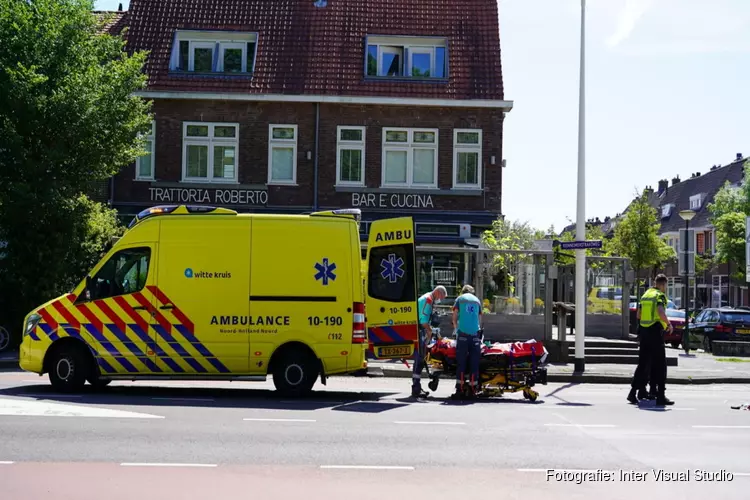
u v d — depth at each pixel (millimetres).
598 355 20938
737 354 27703
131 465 8070
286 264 13578
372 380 17703
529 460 8734
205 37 28547
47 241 20719
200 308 13516
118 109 21516
